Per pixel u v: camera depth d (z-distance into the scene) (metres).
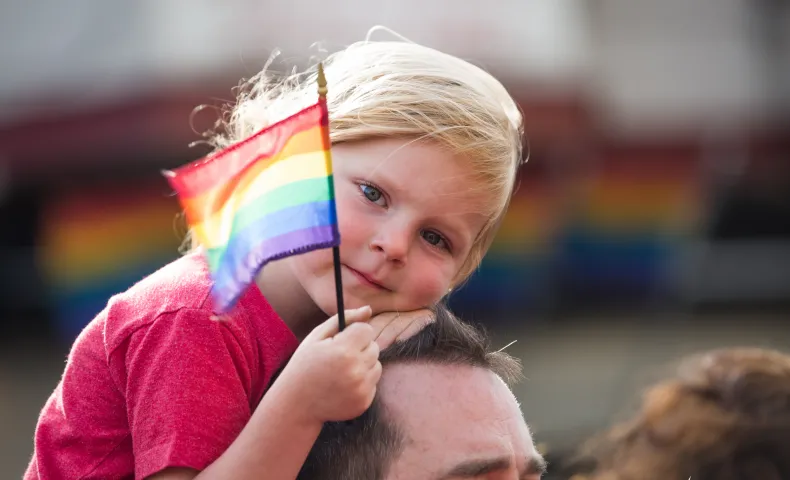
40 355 19.25
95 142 18.53
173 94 17.72
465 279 3.97
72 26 19.12
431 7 18.83
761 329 20.55
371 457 2.90
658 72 23.91
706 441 4.12
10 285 20.86
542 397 14.48
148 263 19.09
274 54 4.55
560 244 21.62
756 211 23.92
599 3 24.55
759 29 24.98
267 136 2.86
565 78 19.33
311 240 2.79
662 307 22.70
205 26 17.81
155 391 3.02
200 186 2.93
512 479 2.93
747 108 23.86
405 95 3.32
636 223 22.98
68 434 3.27
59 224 19.33
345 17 18.00
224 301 2.85
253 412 3.16
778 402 4.14
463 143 3.31
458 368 3.01
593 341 19.05
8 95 18.84
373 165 3.24
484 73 3.69
